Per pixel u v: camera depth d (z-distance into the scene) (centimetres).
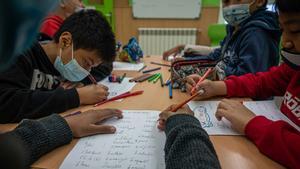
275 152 53
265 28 111
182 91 95
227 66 113
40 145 52
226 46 132
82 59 96
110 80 111
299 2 54
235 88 91
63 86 100
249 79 94
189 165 44
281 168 51
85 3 284
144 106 81
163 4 283
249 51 109
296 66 71
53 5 22
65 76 103
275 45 111
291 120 72
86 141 60
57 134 56
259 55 106
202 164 44
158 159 53
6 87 75
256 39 109
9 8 19
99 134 63
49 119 60
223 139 61
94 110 71
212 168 43
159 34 292
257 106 81
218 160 48
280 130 55
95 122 66
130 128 66
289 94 79
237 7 121
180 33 290
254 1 118
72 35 94
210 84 89
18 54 22
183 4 282
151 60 158
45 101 75
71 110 79
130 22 296
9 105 72
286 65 81
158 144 58
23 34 21
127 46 154
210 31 256
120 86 103
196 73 103
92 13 101
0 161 30
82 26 95
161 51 296
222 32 250
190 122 55
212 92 88
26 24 21
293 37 61
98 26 96
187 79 96
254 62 106
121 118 71
